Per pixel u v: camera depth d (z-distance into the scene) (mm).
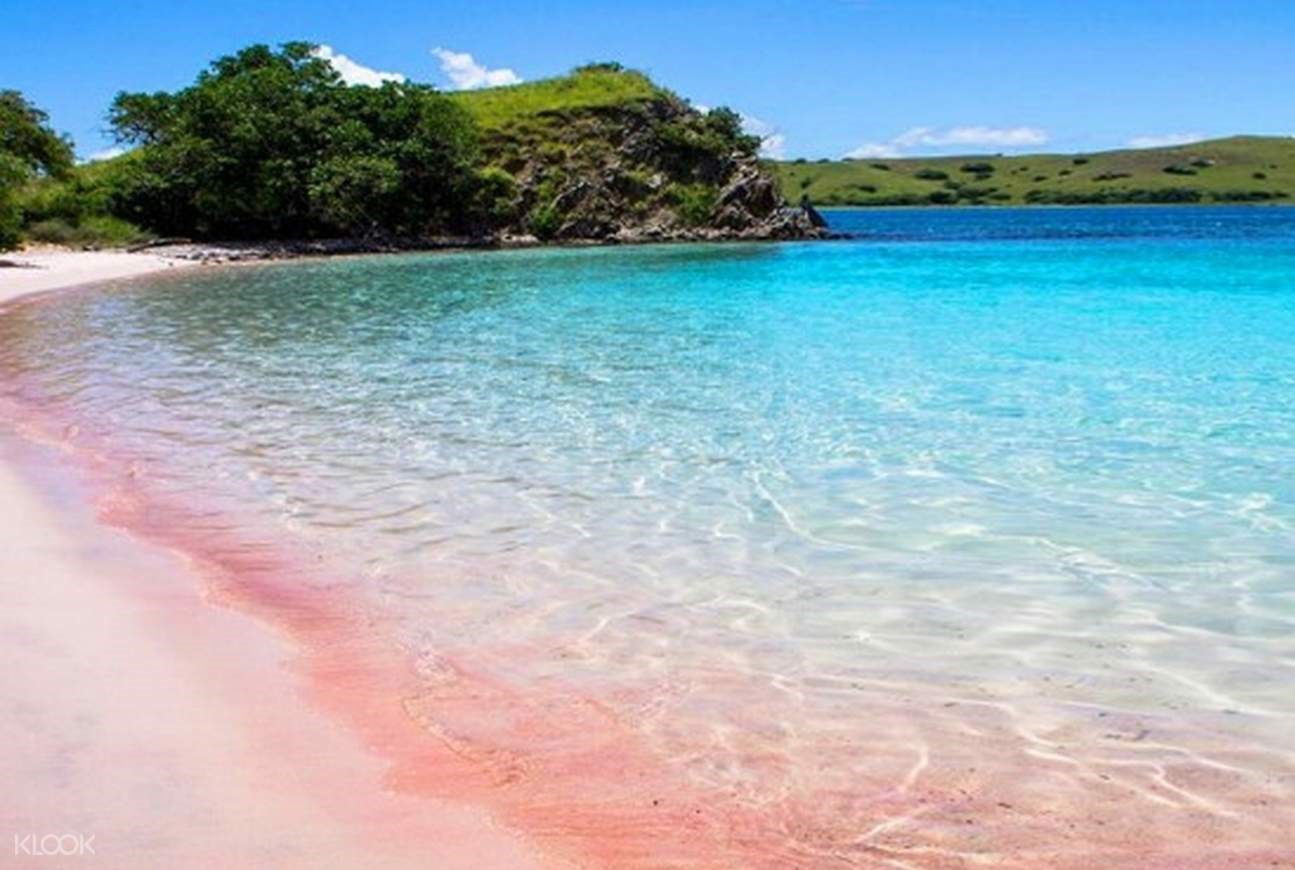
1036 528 8234
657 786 4582
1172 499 8969
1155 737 4988
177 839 4062
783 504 8953
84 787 4422
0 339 20484
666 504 8977
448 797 4473
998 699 5398
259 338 20703
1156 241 64750
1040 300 28359
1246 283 33156
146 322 23719
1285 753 4828
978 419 12328
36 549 7738
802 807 4410
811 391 14328
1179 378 15070
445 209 65438
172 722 5059
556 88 75750
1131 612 6551
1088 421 12133
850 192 187250
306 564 7523
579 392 14398
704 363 17062
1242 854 4055
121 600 6723
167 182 57469
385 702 5387
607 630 6352
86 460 10586
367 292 32312
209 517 8633
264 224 60750
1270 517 8430
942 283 34844
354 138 60750
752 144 73812
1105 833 4199
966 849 4098
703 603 6773
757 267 43969
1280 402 13125
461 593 6969
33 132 51312
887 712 5266
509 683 5629
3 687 5359
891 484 9531
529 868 3969
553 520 8555
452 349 18953
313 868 3910
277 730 5031
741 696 5457
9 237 45094
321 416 12781
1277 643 6070
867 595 6883
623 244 65062
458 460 10539
